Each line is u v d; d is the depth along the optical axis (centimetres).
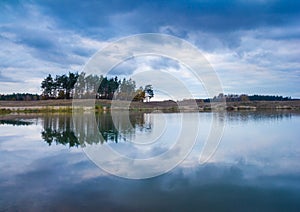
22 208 527
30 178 709
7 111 3591
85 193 602
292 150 1024
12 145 1193
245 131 1538
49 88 5691
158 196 581
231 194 592
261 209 520
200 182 668
